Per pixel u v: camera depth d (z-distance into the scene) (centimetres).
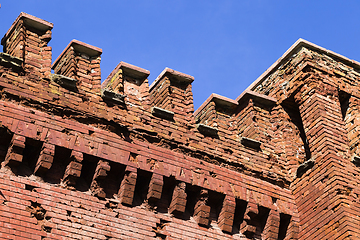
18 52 1694
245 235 1819
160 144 1789
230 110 2061
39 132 1585
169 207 1733
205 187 1784
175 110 1906
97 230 1561
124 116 1772
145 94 1872
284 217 1909
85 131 1662
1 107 1565
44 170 1564
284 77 2180
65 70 1802
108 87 1903
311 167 1952
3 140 1556
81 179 1641
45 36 1778
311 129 2011
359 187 1888
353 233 1759
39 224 1491
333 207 1827
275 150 2044
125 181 1664
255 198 1867
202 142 1880
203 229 1742
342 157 1934
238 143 1966
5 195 1481
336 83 2133
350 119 2100
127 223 1620
